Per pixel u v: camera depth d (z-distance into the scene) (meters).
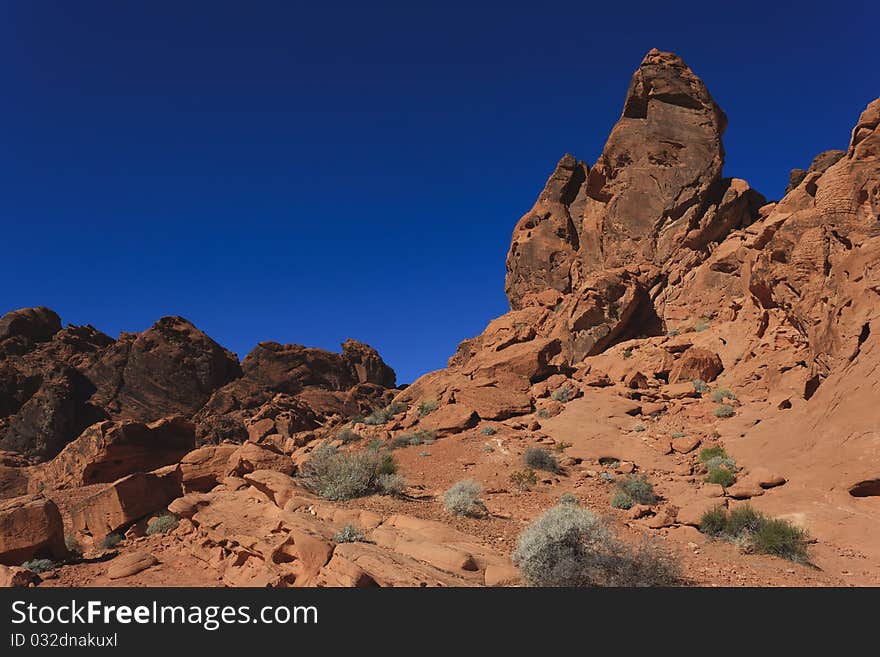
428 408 31.95
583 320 38.00
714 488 17.89
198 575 11.74
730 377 29.56
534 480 20.03
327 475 16.83
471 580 9.37
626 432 25.70
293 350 69.38
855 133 23.62
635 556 9.84
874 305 20.48
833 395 20.12
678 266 40.38
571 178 53.06
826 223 24.11
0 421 53.88
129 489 16.53
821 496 16.12
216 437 53.03
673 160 42.75
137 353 61.62
